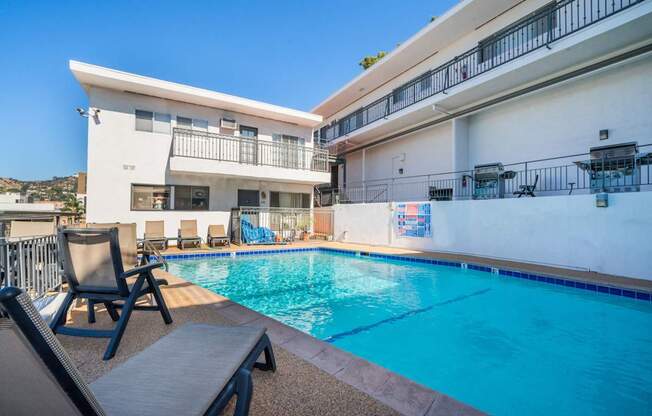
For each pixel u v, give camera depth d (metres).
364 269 8.42
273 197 13.66
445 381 2.97
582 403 2.61
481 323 4.52
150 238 9.74
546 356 3.49
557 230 7.30
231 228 12.39
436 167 13.21
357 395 1.98
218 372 1.54
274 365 2.26
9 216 6.05
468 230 9.23
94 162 10.01
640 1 6.59
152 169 10.87
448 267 8.18
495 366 3.25
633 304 5.18
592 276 6.24
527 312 4.97
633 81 7.95
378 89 16.47
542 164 9.77
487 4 10.18
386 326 4.43
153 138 10.91
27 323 0.68
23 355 0.73
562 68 8.80
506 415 2.45
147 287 3.16
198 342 1.91
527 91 9.71
